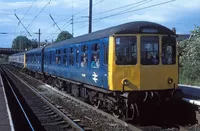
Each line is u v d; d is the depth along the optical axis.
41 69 34.19
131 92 13.25
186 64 26.06
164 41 13.60
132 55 13.33
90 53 16.56
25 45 116.25
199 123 12.73
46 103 19.72
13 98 22.39
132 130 11.95
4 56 187.75
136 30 13.31
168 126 12.89
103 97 15.56
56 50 25.86
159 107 14.37
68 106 18.45
